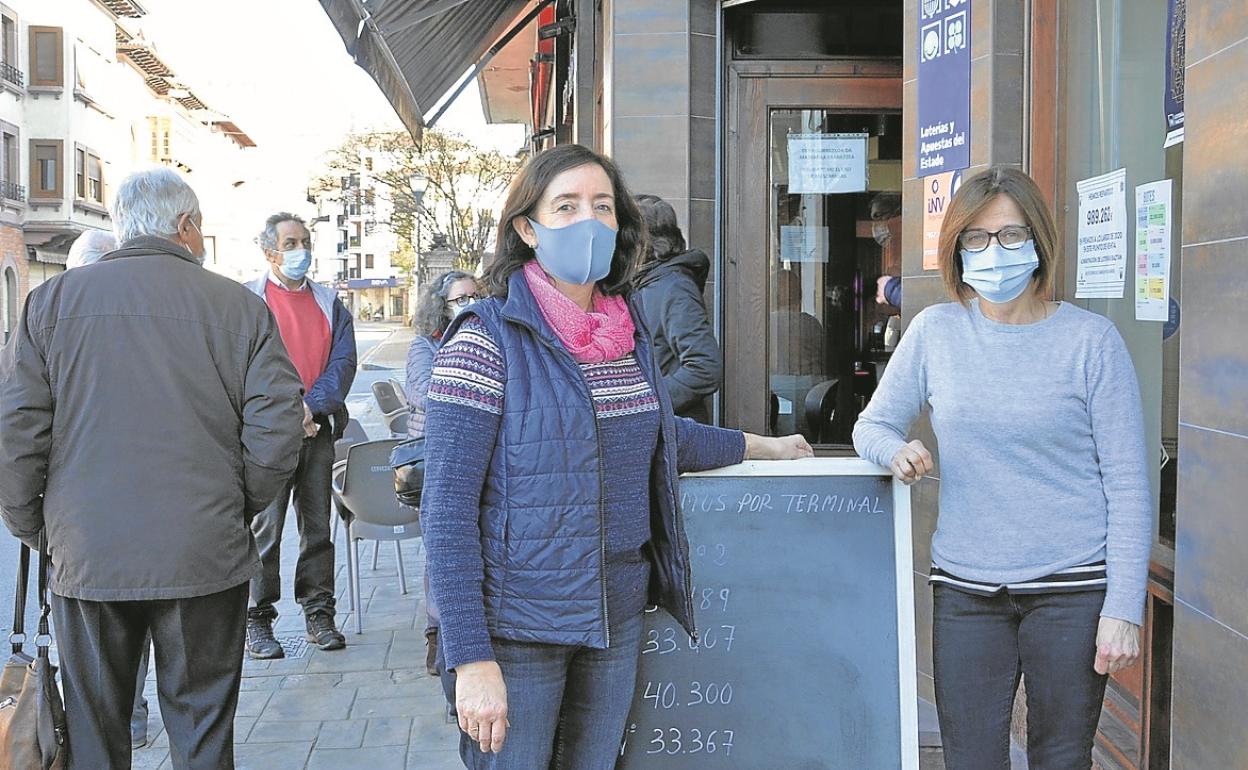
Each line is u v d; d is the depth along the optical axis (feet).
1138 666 10.71
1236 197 7.34
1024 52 12.45
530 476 7.09
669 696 8.60
